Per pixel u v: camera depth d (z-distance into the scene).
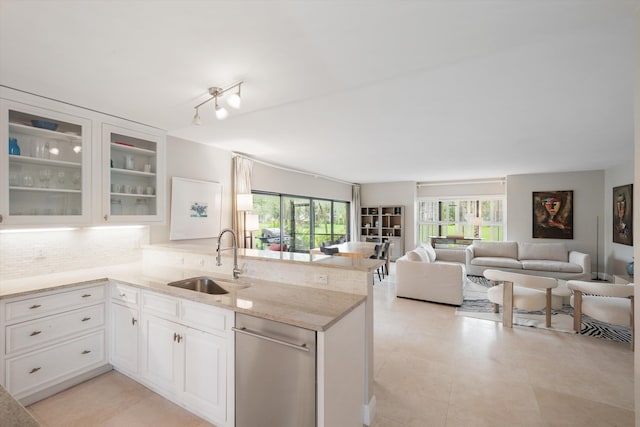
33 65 1.88
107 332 2.60
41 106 2.35
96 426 1.96
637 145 1.40
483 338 3.35
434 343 3.22
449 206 8.76
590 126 3.59
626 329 3.61
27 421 0.83
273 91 2.28
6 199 2.19
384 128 3.69
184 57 1.79
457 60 1.85
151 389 2.32
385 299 4.91
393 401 2.22
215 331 1.88
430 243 8.55
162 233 3.79
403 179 8.57
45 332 2.23
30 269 2.62
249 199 4.66
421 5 1.35
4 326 2.04
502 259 6.57
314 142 4.37
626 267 5.68
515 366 2.73
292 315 1.62
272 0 1.30
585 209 6.82
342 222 8.95
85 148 2.61
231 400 1.81
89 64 1.87
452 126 3.60
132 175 3.11
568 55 2.01
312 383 1.51
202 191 4.33
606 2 1.34
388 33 1.56
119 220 2.87
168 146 3.93
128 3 1.31
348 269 2.07
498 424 1.98
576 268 5.77
